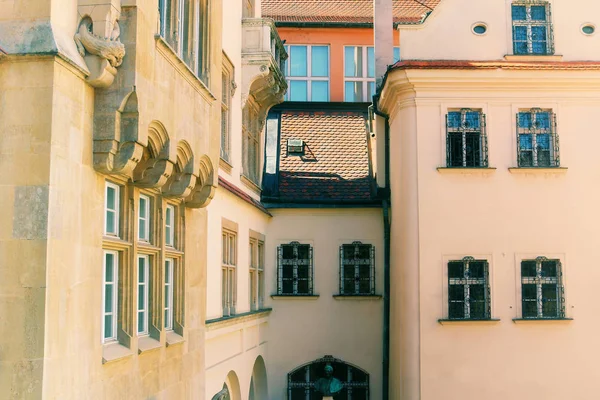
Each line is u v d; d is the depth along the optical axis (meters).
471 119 19.41
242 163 20.38
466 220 19.12
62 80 8.80
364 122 25.22
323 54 27.06
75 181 9.12
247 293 19.41
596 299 18.91
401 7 27.62
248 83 19.69
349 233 22.48
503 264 19.02
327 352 22.06
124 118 9.90
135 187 11.07
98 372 9.61
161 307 12.07
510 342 18.78
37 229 8.41
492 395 18.64
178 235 13.36
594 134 19.25
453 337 18.81
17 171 8.50
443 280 18.97
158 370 11.84
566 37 19.53
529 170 19.12
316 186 22.80
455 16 19.64
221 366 16.31
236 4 19.00
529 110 19.30
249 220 19.80
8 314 8.31
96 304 9.62
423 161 19.25
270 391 21.97
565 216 19.11
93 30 9.43
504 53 19.52
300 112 25.56
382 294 22.14
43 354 8.26
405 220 19.42
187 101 12.32
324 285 22.34
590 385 18.66
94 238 9.62
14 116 8.58
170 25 12.22
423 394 18.62
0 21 8.75
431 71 19.09
